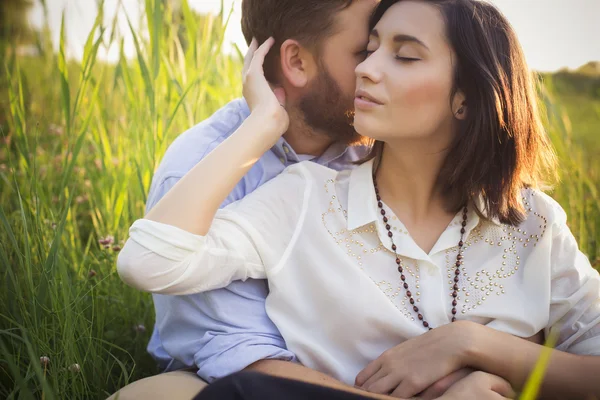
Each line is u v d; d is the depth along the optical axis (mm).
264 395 1321
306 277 1656
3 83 3170
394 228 1679
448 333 1548
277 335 1660
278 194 1692
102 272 2324
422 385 1513
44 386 1468
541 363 1269
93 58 2312
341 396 1345
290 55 1833
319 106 1849
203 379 1604
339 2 1753
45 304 1952
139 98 2637
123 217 2607
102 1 2334
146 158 2404
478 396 1454
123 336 2217
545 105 2814
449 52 1586
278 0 1813
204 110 2871
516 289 1677
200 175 1572
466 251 1704
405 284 1653
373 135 1604
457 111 1644
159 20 2387
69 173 2266
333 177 1742
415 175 1684
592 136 3518
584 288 1672
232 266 1602
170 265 1515
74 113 2312
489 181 1683
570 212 2918
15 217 2328
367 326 1625
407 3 1605
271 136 1666
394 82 1565
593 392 1542
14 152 3078
